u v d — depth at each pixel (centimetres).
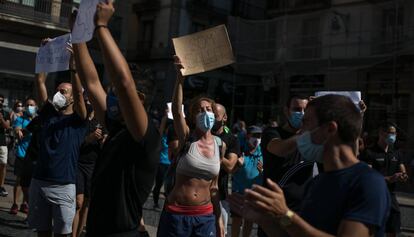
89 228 274
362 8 2269
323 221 209
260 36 2567
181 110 437
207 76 2869
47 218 490
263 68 2486
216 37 432
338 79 2291
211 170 412
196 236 408
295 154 398
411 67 2042
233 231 627
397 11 2048
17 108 1108
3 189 924
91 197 278
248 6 3159
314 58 2377
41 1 2317
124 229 267
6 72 2253
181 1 2842
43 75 534
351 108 217
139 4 2972
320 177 224
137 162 268
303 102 398
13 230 660
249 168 680
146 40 2955
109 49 250
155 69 2872
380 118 2120
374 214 195
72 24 313
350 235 193
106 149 279
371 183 201
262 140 421
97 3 262
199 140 424
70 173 490
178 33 2841
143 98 307
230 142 530
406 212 1178
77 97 479
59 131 491
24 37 2306
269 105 2628
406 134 1983
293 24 2506
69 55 489
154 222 820
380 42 2155
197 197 409
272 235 225
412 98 2027
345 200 205
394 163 671
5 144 917
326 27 2402
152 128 271
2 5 2227
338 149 215
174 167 434
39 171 487
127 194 268
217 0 3002
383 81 2134
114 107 285
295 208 361
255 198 196
